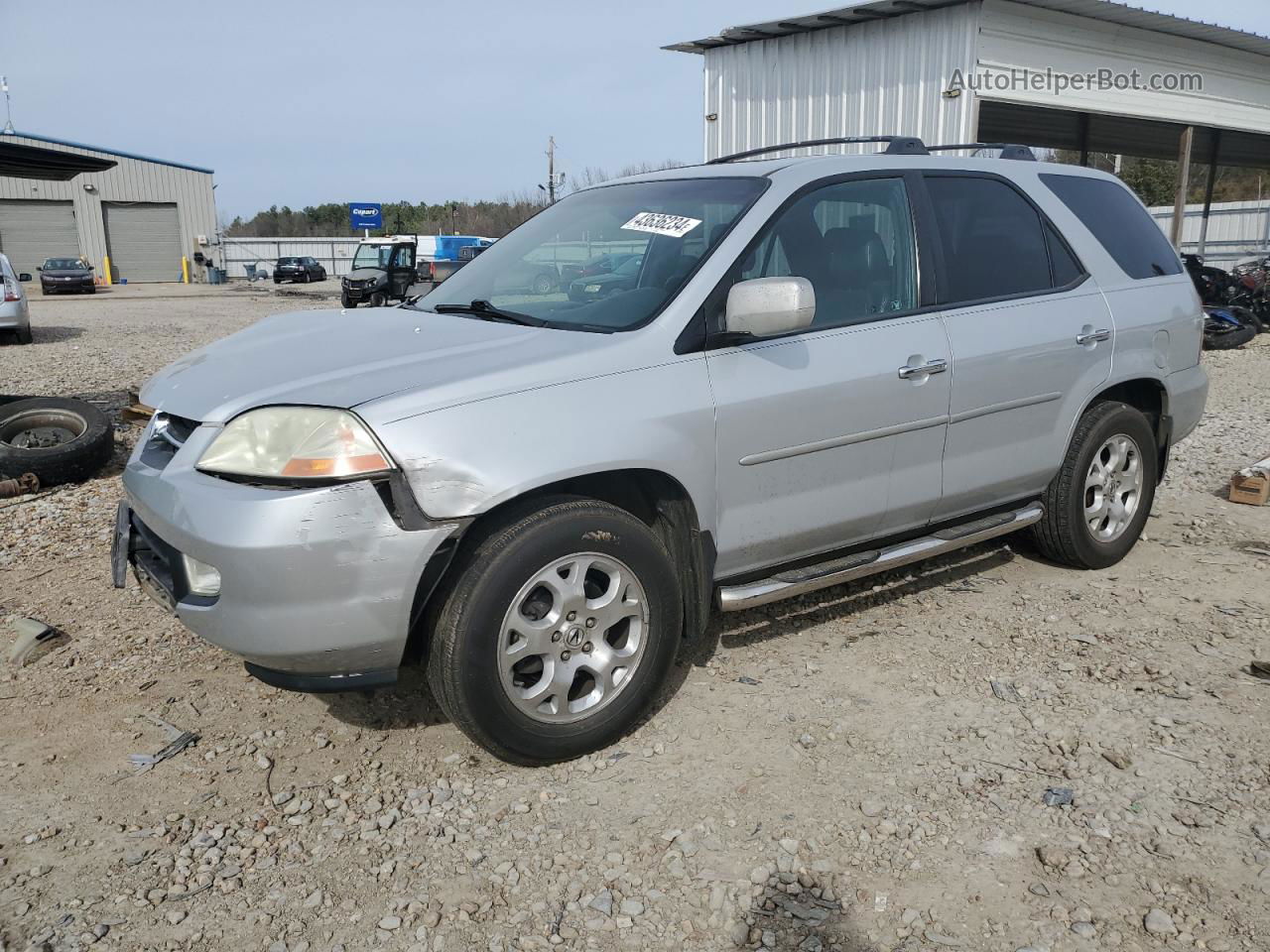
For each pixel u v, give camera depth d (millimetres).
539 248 4098
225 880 2643
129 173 47812
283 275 44562
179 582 2963
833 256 3723
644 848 2748
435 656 2943
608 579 3180
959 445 4016
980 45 11586
